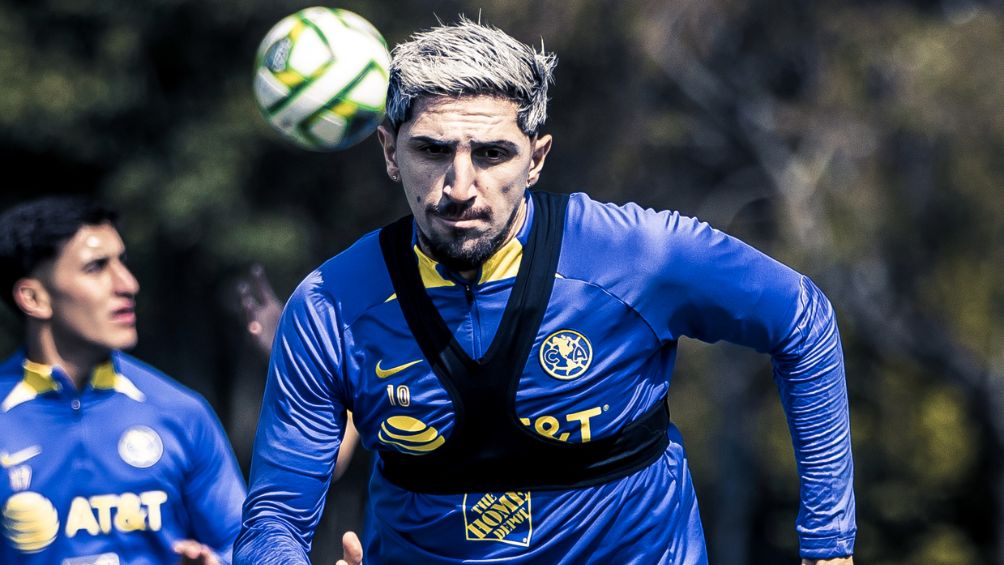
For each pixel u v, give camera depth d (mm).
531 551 11430
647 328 11273
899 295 67875
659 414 11711
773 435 89125
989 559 86188
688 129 69875
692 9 57562
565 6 52625
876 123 62188
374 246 11367
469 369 11070
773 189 71250
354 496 66188
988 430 75500
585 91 56938
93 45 57281
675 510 11781
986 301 68750
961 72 58750
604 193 61719
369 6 55031
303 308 11430
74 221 15102
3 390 15336
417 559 11742
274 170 59656
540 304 11047
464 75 10359
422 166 10586
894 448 85062
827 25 62719
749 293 11336
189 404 15633
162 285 63094
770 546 98062
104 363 15422
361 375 11352
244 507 11766
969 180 61031
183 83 58844
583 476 11352
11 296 15227
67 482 15203
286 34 13062
